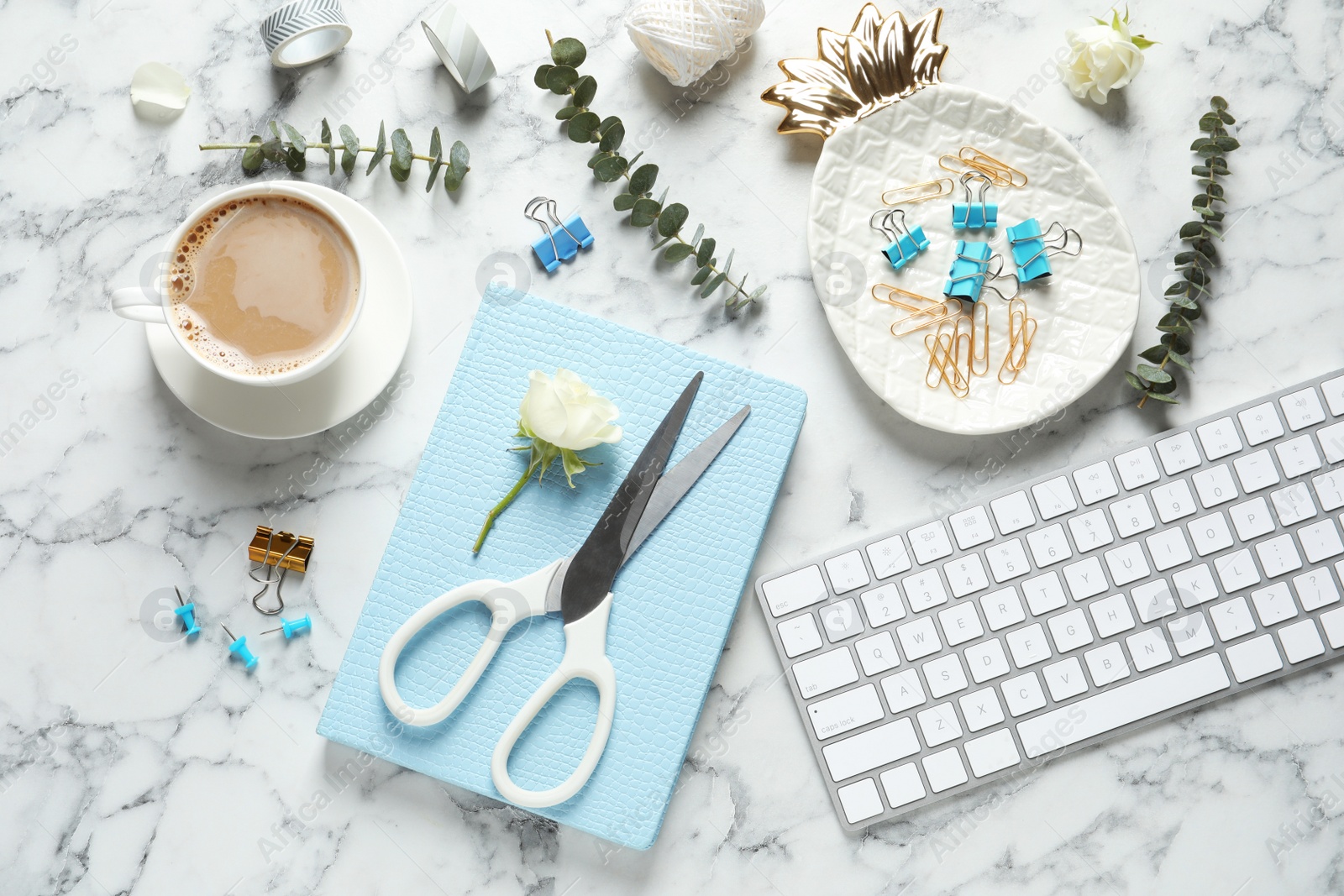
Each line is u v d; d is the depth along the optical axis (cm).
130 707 96
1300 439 93
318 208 86
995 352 95
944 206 96
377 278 90
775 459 92
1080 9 99
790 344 99
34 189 98
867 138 95
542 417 83
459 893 95
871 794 92
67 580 96
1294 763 95
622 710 90
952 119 95
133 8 98
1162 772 96
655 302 99
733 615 92
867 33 95
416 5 99
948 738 92
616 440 86
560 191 99
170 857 95
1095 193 94
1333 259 99
